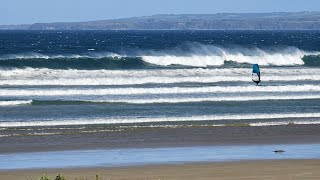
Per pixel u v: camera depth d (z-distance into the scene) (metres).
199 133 58.31
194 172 41.09
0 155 47.75
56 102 74.50
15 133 56.91
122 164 44.28
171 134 57.62
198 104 75.19
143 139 55.09
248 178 38.97
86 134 56.91
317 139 56.41
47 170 42.19
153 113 68.62
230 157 47.16
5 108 70.50
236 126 62.28
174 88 83.56
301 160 45.72
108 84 88.62
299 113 70.12
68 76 90.56
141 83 89.88
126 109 70.88
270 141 55.06
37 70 91.44
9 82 85.75
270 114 69.06
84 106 72.62
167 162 45.00
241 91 85.38
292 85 88.62
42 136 55.78
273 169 42.06
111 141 54.06
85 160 45.97
